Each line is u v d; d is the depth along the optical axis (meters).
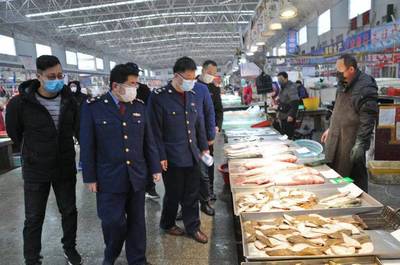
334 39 13.20
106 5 14.22
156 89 2.60
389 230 1.67
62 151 2.33
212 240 2.89
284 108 6.09
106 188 2.15
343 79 2.74
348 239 1.58
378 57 6.50
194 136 2.65
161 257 2.65
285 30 19.70
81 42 23.41
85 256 2.75
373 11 9.95
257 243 1.58
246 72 7.71
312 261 1.42
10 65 15.73
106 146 2.13
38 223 2.35
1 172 5.71
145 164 2.29
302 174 2.47
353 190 2.17
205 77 3.61
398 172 4.18
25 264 2.58
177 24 19.89
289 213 1.86
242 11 16.45
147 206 3.76
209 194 3.51
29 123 2.23
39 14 14.72
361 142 2.62
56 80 2.16
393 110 4.39
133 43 25.12
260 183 2.38
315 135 7.76
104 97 2.15
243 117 5.97
